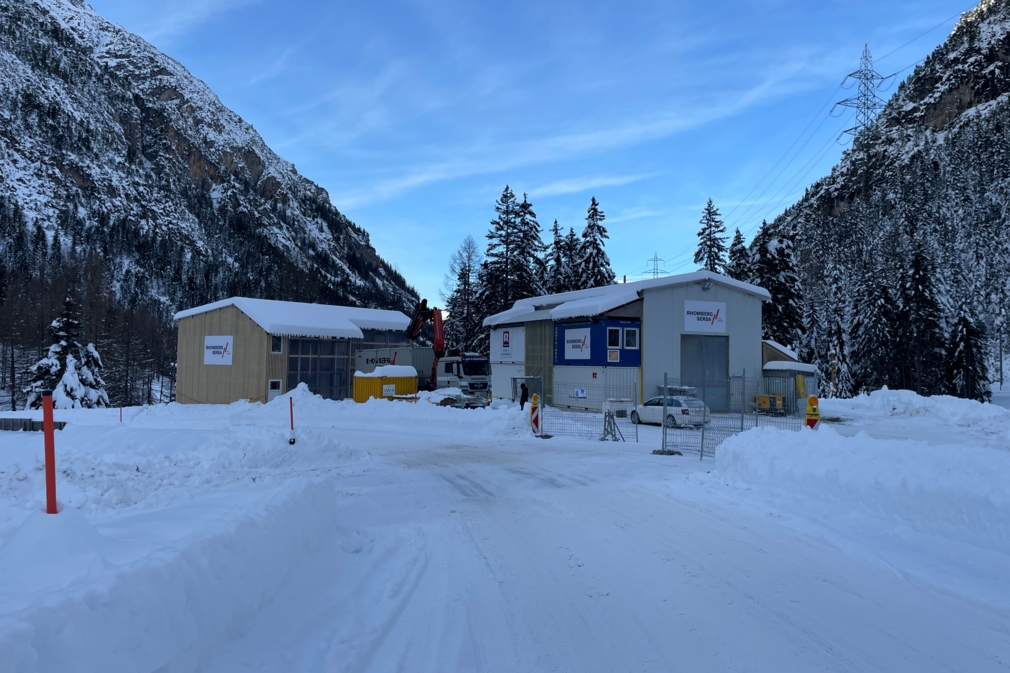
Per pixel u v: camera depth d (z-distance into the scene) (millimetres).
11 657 2539
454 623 5258
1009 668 4262
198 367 39344
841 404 34344
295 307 39875
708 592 5859
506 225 56469
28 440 15516
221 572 4285
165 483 11250
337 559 6688
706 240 59938
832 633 4883
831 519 8164
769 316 48406
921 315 52469
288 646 4395
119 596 3240
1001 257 92312
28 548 3934
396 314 46781
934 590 5766
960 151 129875
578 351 32312
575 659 4539
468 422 22062
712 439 18562
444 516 9430
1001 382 82938
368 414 25141
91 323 77750
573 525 8625
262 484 11617
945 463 7625
